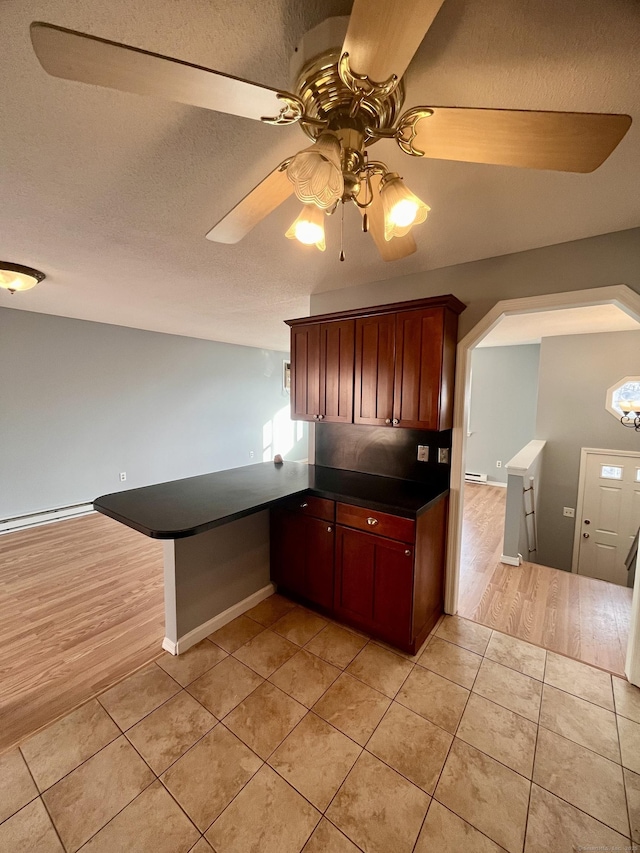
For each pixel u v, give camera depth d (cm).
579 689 183
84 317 409
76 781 137
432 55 86
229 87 71
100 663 200
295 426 754
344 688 182
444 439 239
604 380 440
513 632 228
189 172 135
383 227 134
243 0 75
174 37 84
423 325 212
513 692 180
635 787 136
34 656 205
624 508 432
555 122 78
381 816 126
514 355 622
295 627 229
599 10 74
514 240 189
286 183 104
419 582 204
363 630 225
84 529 394
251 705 171
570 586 289
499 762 145
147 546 354
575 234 182
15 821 124
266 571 262
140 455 488
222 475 276
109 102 101
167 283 270
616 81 92
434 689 182
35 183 142
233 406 616
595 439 448
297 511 244
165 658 203
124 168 132
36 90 96
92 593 272
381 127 88
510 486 330
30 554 336
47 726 160
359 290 269
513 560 330
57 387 407
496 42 82
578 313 326
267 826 123
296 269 236
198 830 122
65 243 199
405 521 196
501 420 638
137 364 478
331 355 256
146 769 142
